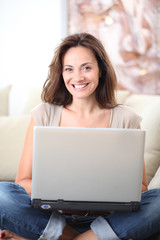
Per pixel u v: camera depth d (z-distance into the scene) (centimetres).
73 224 147
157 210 132
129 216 132
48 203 125
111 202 125
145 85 300
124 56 300
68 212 156
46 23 314
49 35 315
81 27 306
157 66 296
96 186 123
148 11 292
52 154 121
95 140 120
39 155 121
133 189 124
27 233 136
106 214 158
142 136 120
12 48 320
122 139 120
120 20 296
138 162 122
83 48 157
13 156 203
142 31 295
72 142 120
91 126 167
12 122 217
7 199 135
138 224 130
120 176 122
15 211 133
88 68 158
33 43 317
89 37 161
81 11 304
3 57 321
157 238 136
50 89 171
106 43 300
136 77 300
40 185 124
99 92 172
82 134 120
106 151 121
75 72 156
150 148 182
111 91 172
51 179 123
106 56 166
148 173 179
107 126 168
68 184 124
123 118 167
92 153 121
